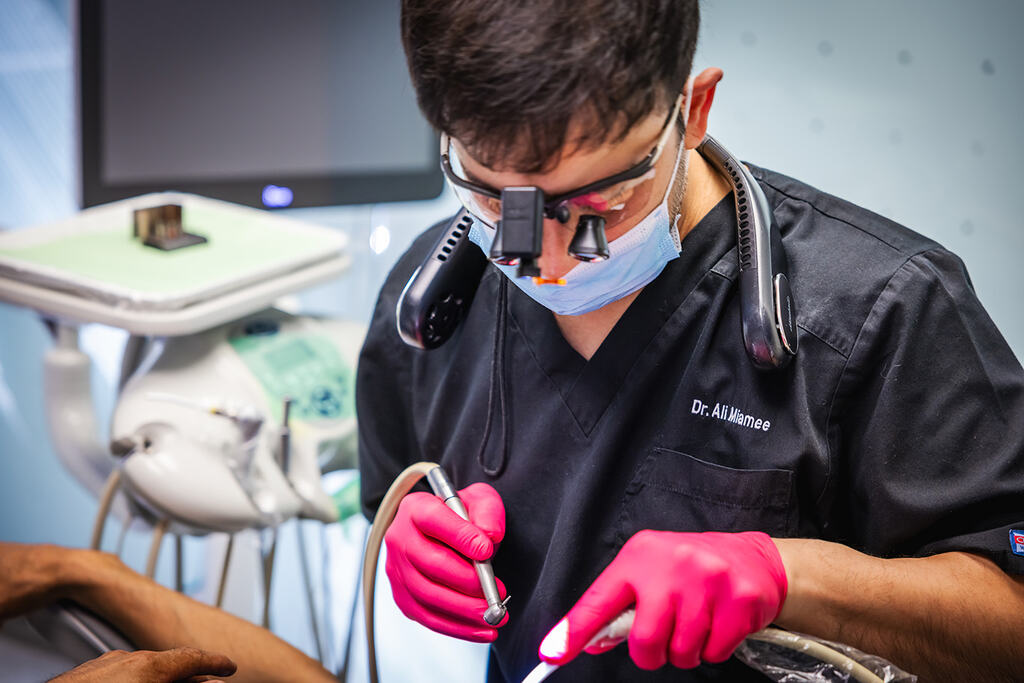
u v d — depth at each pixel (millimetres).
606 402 922
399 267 1075
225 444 1337
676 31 672
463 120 672
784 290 828
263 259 1471
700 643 724
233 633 1140
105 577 1167
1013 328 1556
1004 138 1498
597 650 774
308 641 2029
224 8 1604
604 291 837
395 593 975
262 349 1493
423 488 1119
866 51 1562
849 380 838
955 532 817
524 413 962
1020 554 775
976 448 813
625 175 709
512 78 639
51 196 2441
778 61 1627
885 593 757
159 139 1639
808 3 1576
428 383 1048
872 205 1628
